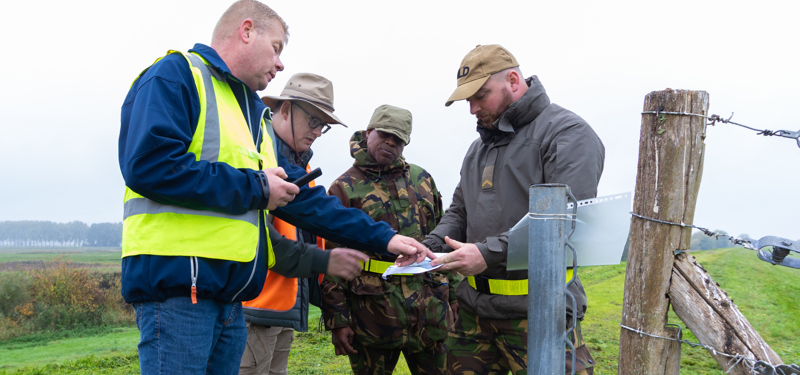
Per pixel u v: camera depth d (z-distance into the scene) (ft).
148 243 5.79
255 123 7.18
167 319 5.79
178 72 6.02
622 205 5.98
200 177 5.64
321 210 7.75
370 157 11.40
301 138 11.27
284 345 11.00
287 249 8.81
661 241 5.99
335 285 10.71
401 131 11.05
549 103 8.76
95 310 53.31
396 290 10.75
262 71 7.17
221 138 6.28
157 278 5.72
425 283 11.25
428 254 8.01
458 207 10.21
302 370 16.61
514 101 8.73
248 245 6.27
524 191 8.27
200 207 5.80
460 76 8.91
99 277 62.39
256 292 6.72
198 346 5.92
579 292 8.05
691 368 14.03
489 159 8.86
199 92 6.24
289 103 11.16
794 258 5.51
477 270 7.52
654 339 6.04
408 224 11.24
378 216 11.09
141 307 5.94
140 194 5.64
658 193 6.00
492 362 9.05
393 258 10.75
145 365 5.80
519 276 8.19
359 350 11.14
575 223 5.75
